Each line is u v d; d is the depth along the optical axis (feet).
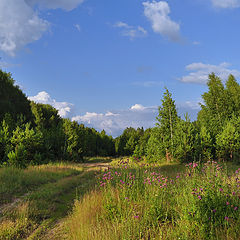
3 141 64.95
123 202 19.53
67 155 102.37
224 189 16.08
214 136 68.33
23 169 51.80
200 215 13.74
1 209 24.89
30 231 19.03
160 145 78.89
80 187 38.14
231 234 12.28
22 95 109.40
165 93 84.07
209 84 108.27
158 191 19.47
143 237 13.46
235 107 101.91
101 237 14.15
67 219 21.42
